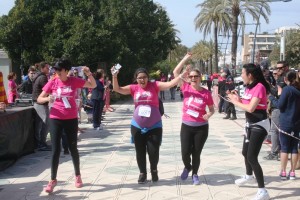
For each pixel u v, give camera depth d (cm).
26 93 1305
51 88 640
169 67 5912
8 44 2589
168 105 2339
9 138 794
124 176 721
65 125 633
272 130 835
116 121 1548
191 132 654
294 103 668
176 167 784
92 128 1330
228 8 3694
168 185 663
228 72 1817
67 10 2550
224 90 1812
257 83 592
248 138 593
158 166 793
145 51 3284
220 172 746
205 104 647
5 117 783
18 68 2764
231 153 918
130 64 2916
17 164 821
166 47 3638
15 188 653
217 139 1116
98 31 2486
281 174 695
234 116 1598
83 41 2431
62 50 2483
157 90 657
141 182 669
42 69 938
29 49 2627
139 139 655
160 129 657
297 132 674
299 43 4881
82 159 859
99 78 1287
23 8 2561
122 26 2880
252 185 658
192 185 662
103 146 1008
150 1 3441
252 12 3412
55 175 631
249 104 576
